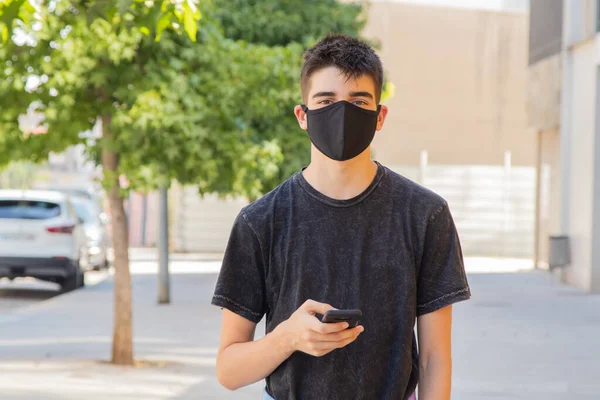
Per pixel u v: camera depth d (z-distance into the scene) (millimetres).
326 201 2838
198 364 9758
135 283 20578
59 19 8531
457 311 14883
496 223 30766
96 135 9664
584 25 18672
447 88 34562
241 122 10180
